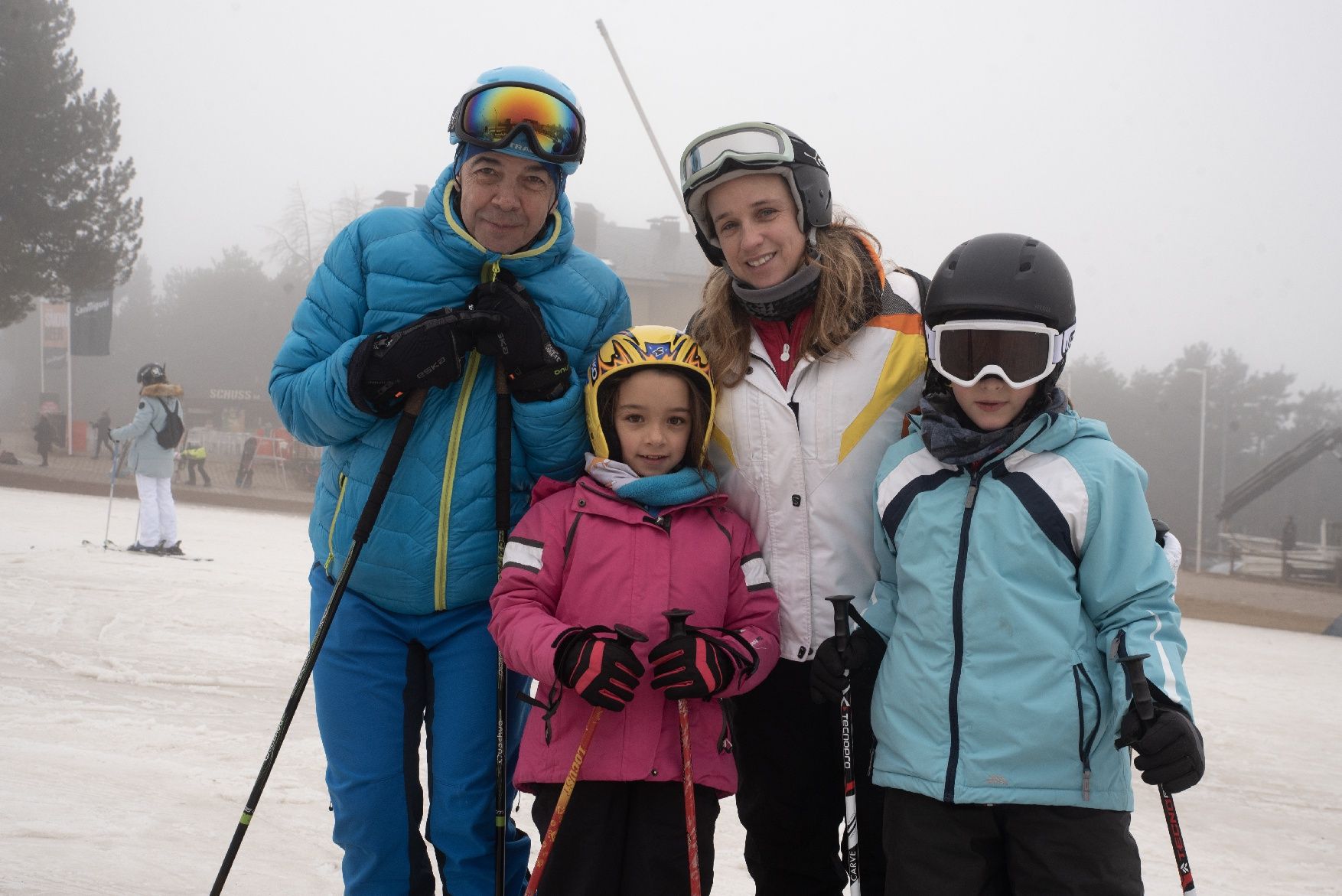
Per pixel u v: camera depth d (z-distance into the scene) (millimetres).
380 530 2328
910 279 2447
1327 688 7980
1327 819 4305
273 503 23703
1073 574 2016
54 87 26078
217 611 7043
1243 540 28250
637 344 2338
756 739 2428
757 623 2285
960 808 1998
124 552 10148
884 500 2205
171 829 3244
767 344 2439
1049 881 1935
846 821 2168
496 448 2373
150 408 10297
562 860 2172
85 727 4238
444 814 2357
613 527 2277
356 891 2297
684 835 2191
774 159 2244
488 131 2223
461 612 2426
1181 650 1946
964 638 2020
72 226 26922
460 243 2301
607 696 1992
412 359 2180
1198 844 3896
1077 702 1950
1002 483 2055
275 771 3879
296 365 2385
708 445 2451
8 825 3160
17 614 6406
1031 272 2041
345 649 2346
